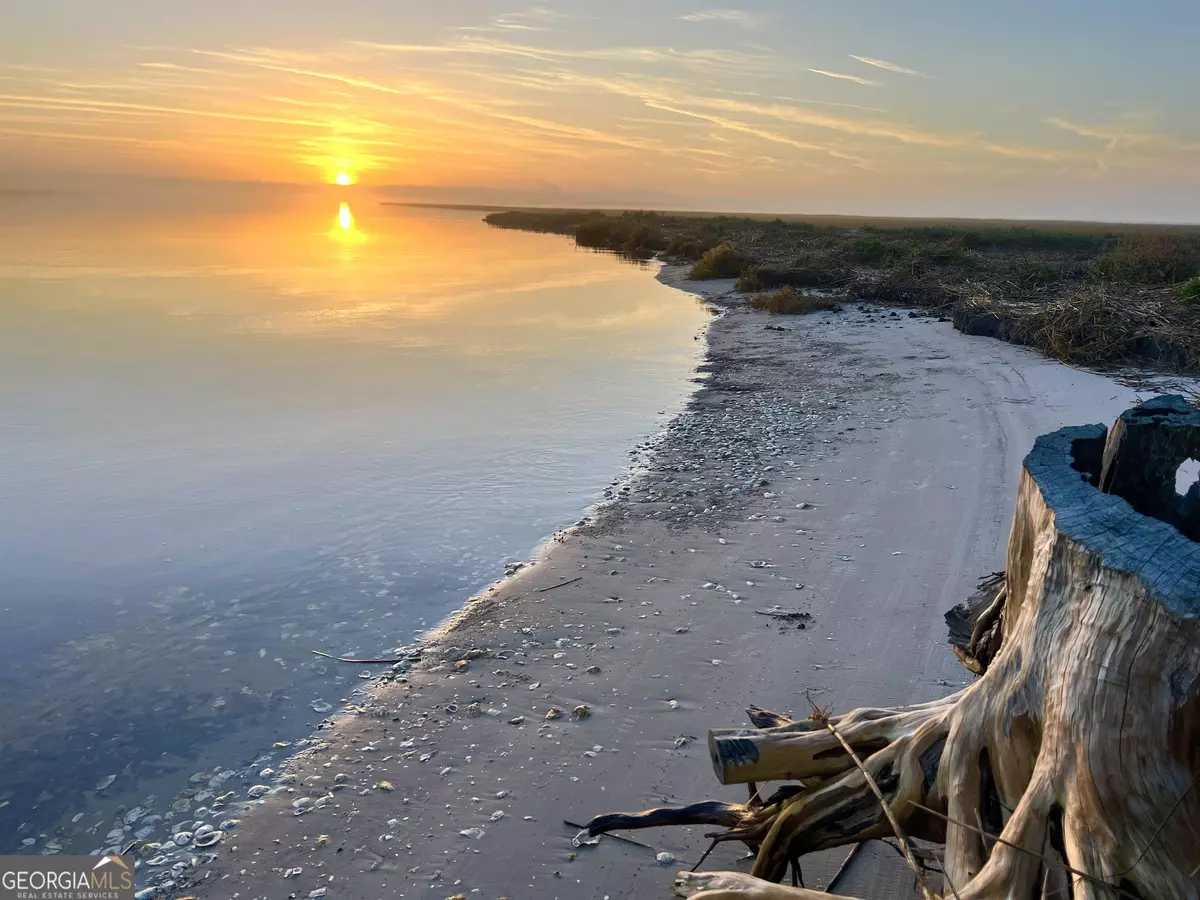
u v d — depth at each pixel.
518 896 4.43
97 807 5.31
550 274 44.00
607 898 4.38
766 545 9.10
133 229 76.56
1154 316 18.39
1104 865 2.51
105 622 7.76
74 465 12.30
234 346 22.05
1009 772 3.00
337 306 29.97
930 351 20.28
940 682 6.22
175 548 9.43
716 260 41.28
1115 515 3.01
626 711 6.11
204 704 6.45
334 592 8.37
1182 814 2.52
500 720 6.08
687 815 4.12
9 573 8.75
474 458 12.79
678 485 11.37
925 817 3.30
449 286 37.41
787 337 23.55
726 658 6.77
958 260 35.12
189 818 5.19
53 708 6.41
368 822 5.06
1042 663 2.94
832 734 3.62
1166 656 2.54
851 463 11.87
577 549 9.27
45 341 22.17
